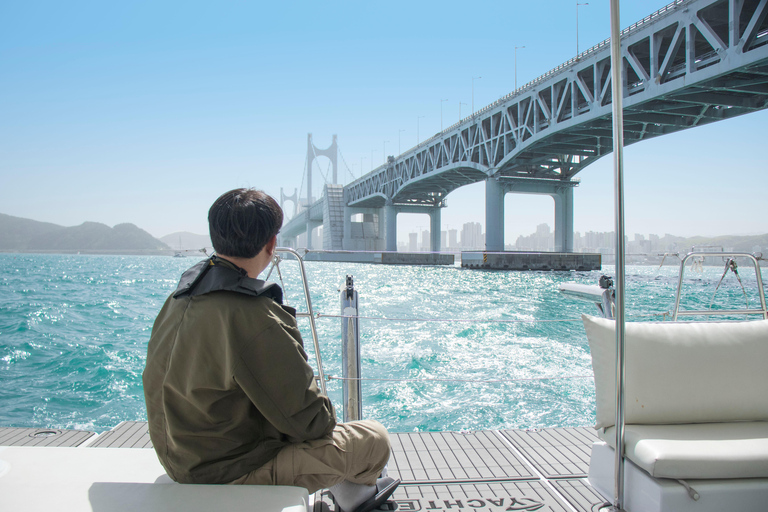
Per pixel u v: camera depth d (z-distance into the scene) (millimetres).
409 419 4141
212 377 1104
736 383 1723
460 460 2205
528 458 2232
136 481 1196
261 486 1120
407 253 60719
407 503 1800
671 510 1427
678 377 1712
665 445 1493
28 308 12867
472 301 15836
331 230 80188
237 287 1117
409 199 66750
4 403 4602
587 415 4188
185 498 1044
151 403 1178
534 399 4625
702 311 2436
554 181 43938
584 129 31203
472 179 51312
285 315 1196
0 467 1174
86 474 1180
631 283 22406
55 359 6477
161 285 24281
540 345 7098
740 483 1447
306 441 1248
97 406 4559
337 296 16531
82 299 16031
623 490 1602
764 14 18109
